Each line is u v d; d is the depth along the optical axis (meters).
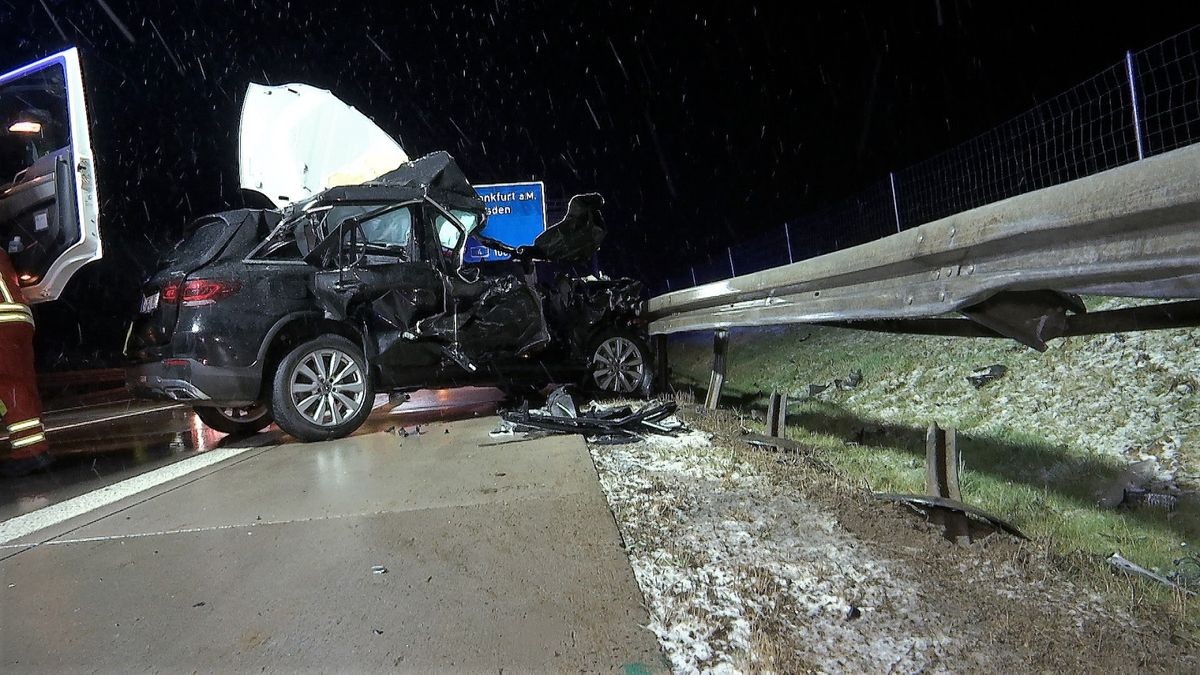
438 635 2.25
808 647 2.16
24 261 5.86
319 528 3.31
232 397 5.45
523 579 2.62
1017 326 2.78
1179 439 3.98
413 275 6.18
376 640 2.24
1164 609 2.45
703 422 5.52
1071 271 2.26
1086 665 2.07
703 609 2.37
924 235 2.88
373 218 6.23
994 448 4.60
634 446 4.83
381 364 6.08
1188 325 2.54
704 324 6.00
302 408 5.70
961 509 2.98
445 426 6.20
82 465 5.78
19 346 5.53
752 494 3.58
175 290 5.45
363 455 5.05
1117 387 4.79
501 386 7.00
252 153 8.63
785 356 9.37
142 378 5.75
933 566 2.70
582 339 7.16
